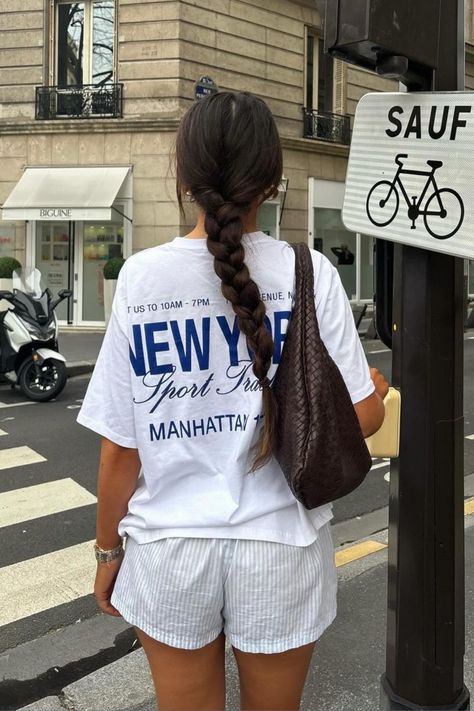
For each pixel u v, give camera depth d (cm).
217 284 139
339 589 346
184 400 141
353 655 286
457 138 177
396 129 188
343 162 1780
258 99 143
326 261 148
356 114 195
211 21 1510
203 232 142
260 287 140
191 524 140
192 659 146
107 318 1445
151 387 141
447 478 195
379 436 190
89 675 280
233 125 136
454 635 200
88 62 1533
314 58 1739
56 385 830
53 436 677
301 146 1681
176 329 140
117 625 332
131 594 147
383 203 192
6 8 1525
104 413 145
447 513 196
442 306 191
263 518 141
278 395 138
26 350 831
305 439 130
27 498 502
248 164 136
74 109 1517
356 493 519
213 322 140
